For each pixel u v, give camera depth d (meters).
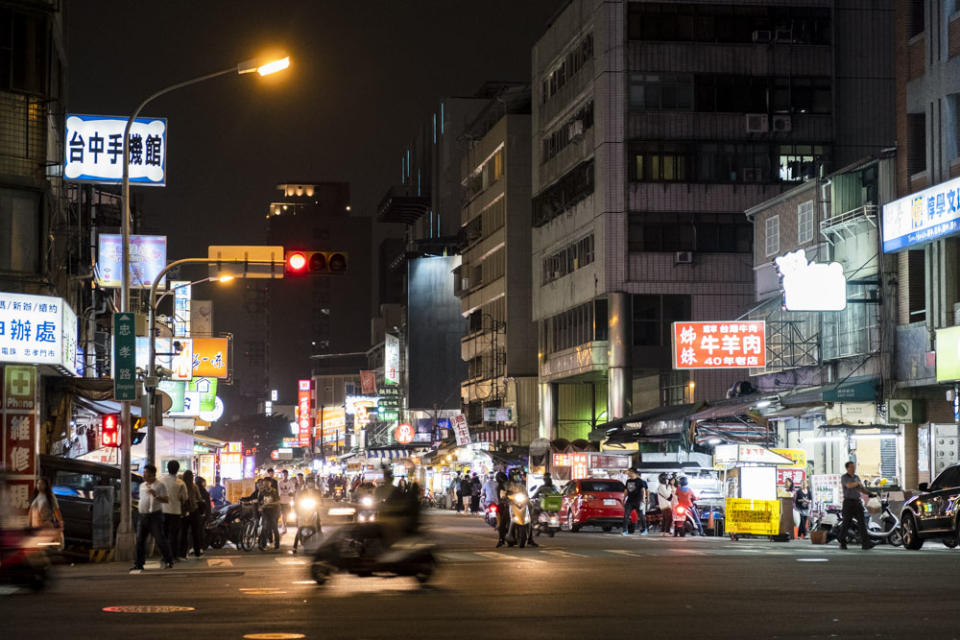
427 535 18.03
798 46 61.78
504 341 79.31
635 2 61.53
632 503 36.66
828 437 40.12
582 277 64.88
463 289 90.38
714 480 37.44
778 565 20.70
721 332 44.59
